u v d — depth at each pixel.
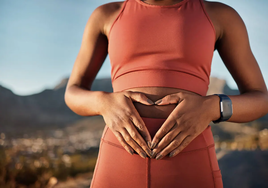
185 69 1.15
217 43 1.35
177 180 1.04
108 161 1.13
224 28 1.28
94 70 1.46
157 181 1.04
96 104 1.18
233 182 2.85
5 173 4.90
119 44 1.23
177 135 1.05
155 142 1.04
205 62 1.20
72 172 6.49
